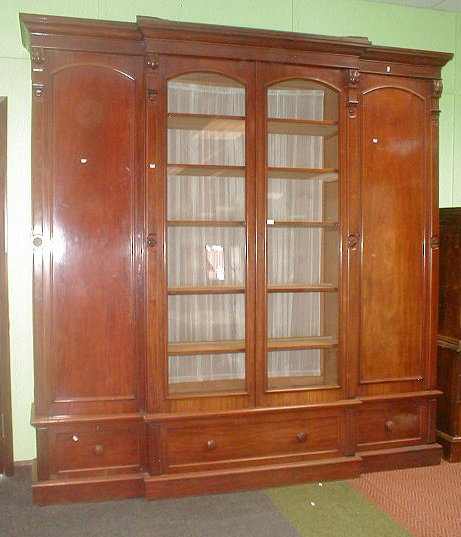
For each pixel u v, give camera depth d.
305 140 3.35
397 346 3.24
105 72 2.81
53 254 2.78
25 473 3.18
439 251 3.49
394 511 2.71
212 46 2.86
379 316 3.20
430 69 3.23
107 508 2.73
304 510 2.73
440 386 3.45
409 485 3.01
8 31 3.13
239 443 2.96
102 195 2.83
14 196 3.18
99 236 2.83
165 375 2.87
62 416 2.79
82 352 2.83
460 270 3.33
